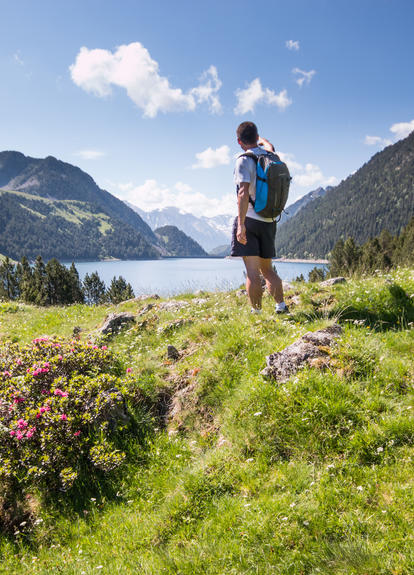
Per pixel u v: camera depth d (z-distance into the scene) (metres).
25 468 3.96
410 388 3.77
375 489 2.84
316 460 3.27
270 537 2.67
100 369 5.30
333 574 2.30
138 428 4.60
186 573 2.63
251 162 5.30
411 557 2.25
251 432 3.73
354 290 6.71
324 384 3.78
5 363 5.25
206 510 3.16
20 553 3.37
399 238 109.56
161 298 12.33
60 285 86.31
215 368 4.95
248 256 5.83
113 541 3.19
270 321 5.73
